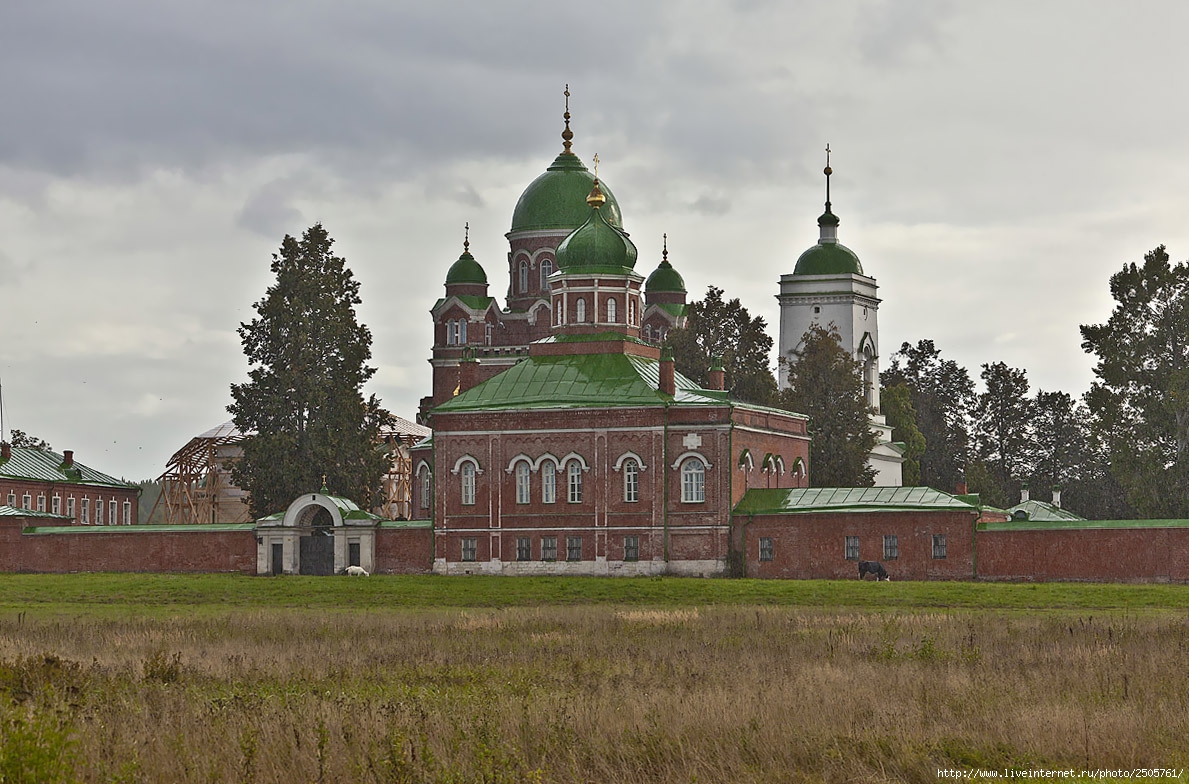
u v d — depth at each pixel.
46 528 115.12
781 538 102.94
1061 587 85.56
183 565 112.38
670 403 106.12
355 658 49.69
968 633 57.34
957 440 189.25
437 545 110.12
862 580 95.06
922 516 98.56
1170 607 77.06
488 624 64.75
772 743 32.84
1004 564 95.81
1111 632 54.97
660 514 105.62
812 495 103.88
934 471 185.50
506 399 110.25
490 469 109.44
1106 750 32.38
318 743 30.58
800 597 83.50
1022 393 192.25
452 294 139.38
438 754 31.08
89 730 32.12
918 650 50.50
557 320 115.12
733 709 35.91
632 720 35.06
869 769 31.75
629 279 115.00
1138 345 120.75
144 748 31.20
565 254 115.50
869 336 159.75
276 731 32.38
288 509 110.94
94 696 38.53
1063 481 186.00
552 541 107.88
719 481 104.81
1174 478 117.69
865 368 158.38
